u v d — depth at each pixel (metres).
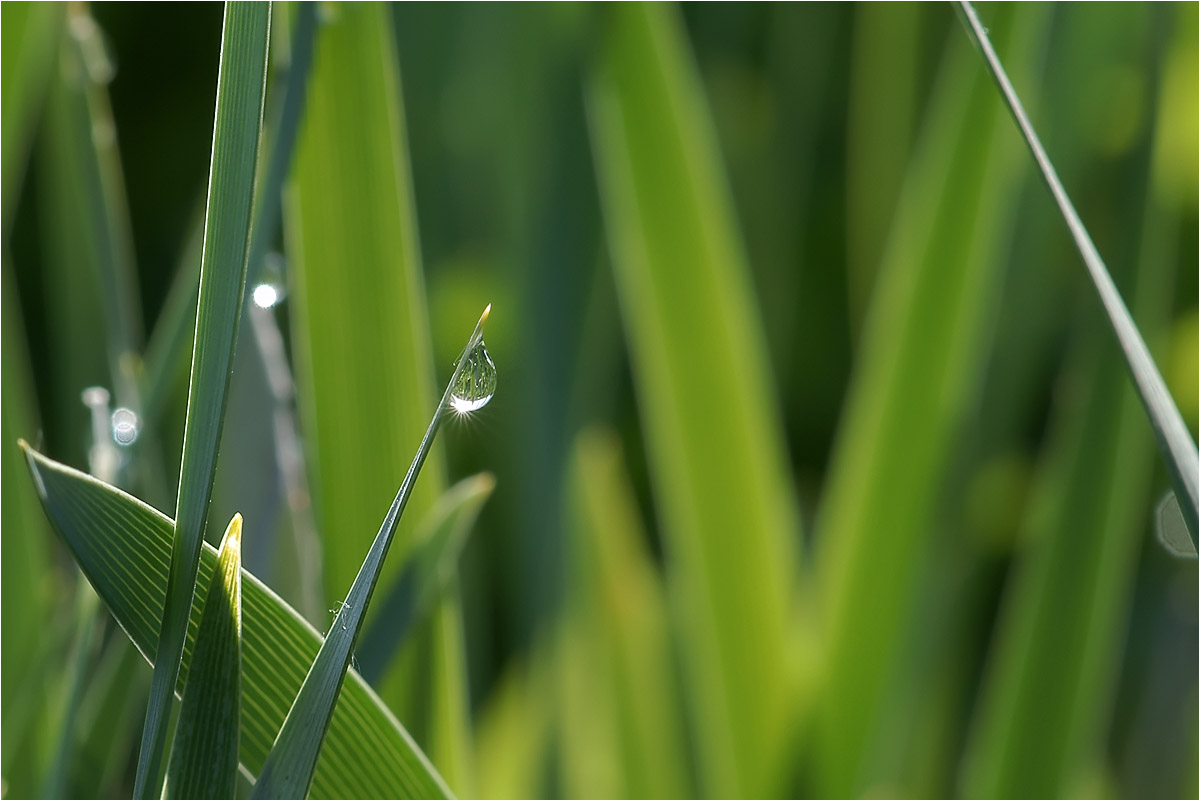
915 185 0.70
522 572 0.71
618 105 0.60
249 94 0.43
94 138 0.54
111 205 0.54
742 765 0.62
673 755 0.70
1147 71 0.68
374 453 0.50
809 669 0.65
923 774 0.75
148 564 0.44
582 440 0.71
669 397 0.62
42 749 0.52
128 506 0.44
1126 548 0.63
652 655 0.72
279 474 0.51
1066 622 0.63
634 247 0.61
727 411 0.61
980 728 0.75
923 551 0.64
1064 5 0.73
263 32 0.43
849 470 0.64
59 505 0.43
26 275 0.76
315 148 0.50
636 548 0.76
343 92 0.50
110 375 0.58
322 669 0.43
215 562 0.44
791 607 0.71
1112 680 0.72
